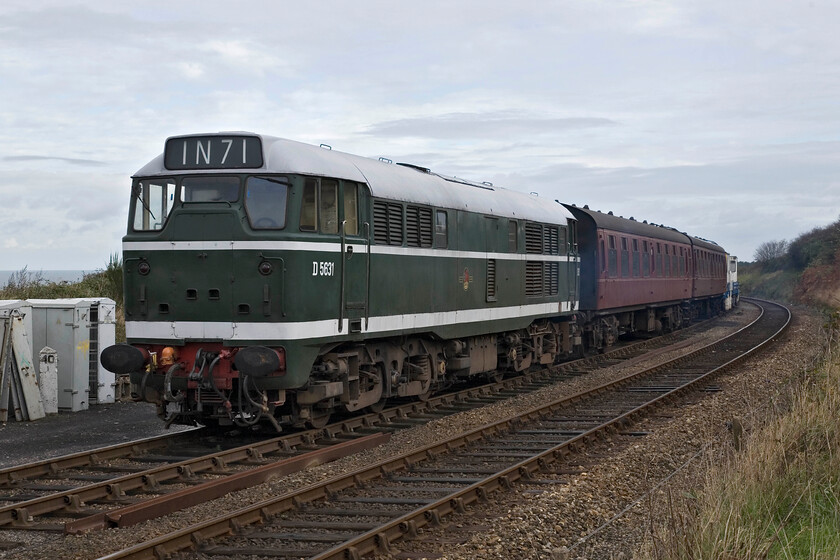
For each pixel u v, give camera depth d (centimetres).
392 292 1392
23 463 1110
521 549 755
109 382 1677
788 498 852
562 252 2169
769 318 4575
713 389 1830
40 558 725
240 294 1174
